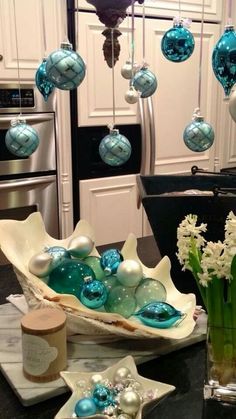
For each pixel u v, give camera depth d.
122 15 0.96
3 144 2.05
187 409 0.74
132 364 0.77
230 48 0.94
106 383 0.73
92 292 0.90
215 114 2.73
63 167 2.25
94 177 2.40
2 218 2.12
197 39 2.52
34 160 2.15
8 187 2.08
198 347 0.93
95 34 2.20
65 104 2.18
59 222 2.30
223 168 2.88
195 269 0.75
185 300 0.99
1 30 1.95
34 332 0.77
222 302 0.73
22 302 1.07
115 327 0.85
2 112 2.02
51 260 0.96
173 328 0.89
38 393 0.76
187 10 2.43
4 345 0.90
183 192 1.23
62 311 0.85
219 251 0.70
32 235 1.09
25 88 2.06
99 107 2.31
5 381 0.82
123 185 2.49
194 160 2.73
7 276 1.27
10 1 1.95
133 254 1.12
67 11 2.10
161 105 2.51
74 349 0.89
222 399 0.76
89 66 2.22
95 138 2.34
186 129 1.15
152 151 2.47
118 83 2.32
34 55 2.05
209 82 2.65
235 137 2.88
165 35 1.12
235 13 2.45
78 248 1.03
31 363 0.78
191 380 0.82
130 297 0.93
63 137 2.21
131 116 2.42
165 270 1.05
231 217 0.74
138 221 2.59
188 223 0.76
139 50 2.32
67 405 0.70
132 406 0.67
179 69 2.52
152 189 1.33
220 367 0.76
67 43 0.95
